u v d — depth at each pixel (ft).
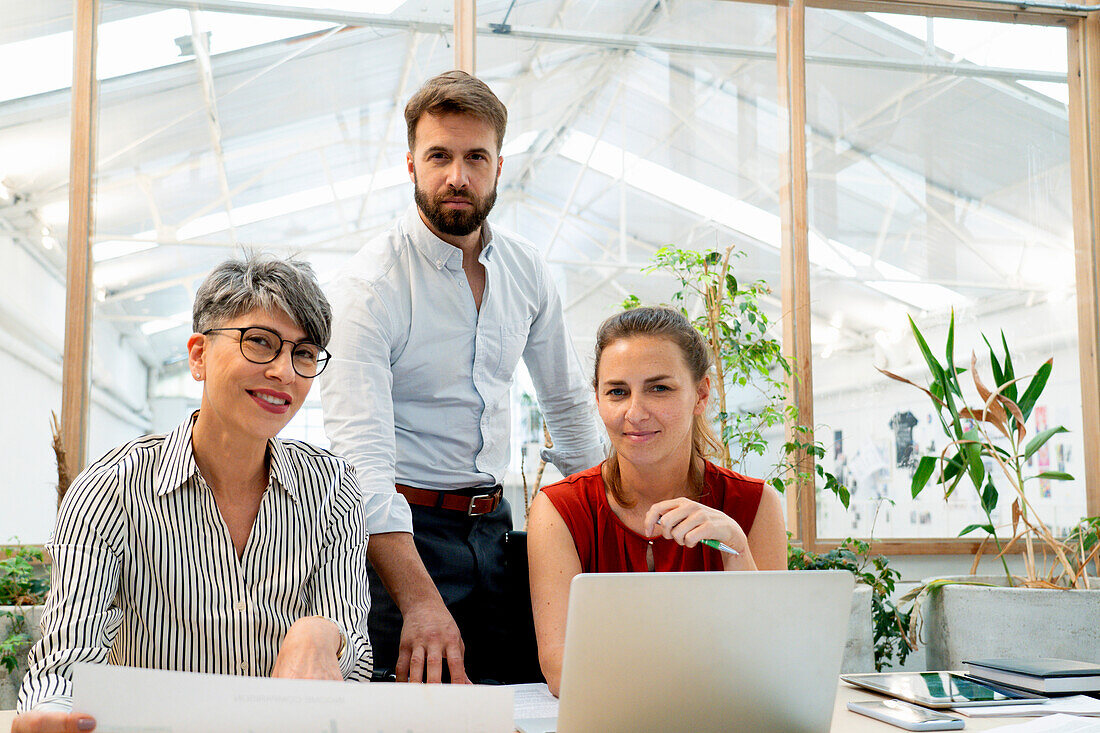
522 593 6.78
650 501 5.51
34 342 11.52
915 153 13.94
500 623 6.68
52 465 11.40
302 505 4.69
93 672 2.84
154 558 4.37
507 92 13.07
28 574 10.42
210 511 4.48
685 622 3.17
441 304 6.81
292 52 12.58
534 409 12.96
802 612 3.28
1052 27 14.29
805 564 11.37
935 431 13.48
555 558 5.37
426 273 6.77
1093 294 14.02
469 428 6.99
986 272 13.96
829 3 13.76
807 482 12.44
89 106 11.86
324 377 6.47
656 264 13.33
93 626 4.08
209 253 12.29
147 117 12.12
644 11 13.50
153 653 4.38
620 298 13.26
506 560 6.84
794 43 13.65
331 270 12.73
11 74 11.74
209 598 4.44
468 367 6.95
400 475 6.77
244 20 12.42
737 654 3.25
